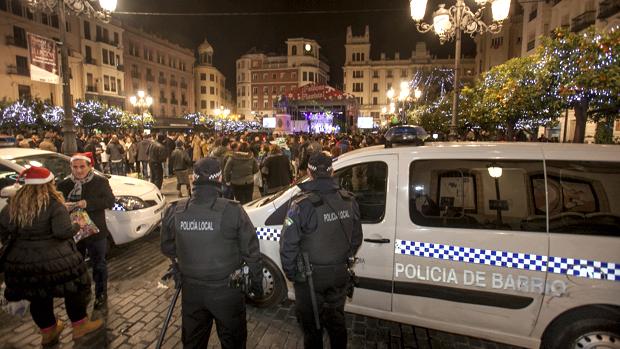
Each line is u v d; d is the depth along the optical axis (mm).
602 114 12461
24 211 3004
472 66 67312
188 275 2537
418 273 3275
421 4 8633
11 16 31734
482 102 15742
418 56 70000
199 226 2494
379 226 3398
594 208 2855
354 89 72500
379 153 3529
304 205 2715
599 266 2754
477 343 3580
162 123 54219
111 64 44688
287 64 74250
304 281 2734
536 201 2992
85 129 30953
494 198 3111
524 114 13664
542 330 2941
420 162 3359
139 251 6160
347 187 3621
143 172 14281
